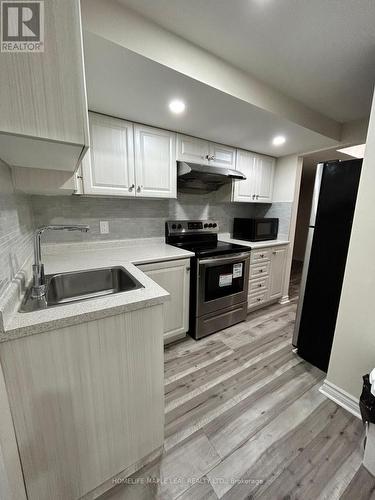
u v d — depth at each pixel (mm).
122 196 1939
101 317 872
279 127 1924
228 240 3020
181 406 1456
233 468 1103
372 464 1070
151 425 1106
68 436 889
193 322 2213
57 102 666
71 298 1433
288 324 2551
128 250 2115
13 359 742
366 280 1313
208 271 2156
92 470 973
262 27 1101
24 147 751
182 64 1189
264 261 2758
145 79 1249
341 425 1330
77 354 855
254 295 2750
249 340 2219
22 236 1281
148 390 1064
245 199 2775
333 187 1620
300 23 1073
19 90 623
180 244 2459
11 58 604
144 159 1923
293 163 2859
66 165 1068
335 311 1686
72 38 655
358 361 1390
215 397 1532
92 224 2057
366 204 1277
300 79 1542
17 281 960
